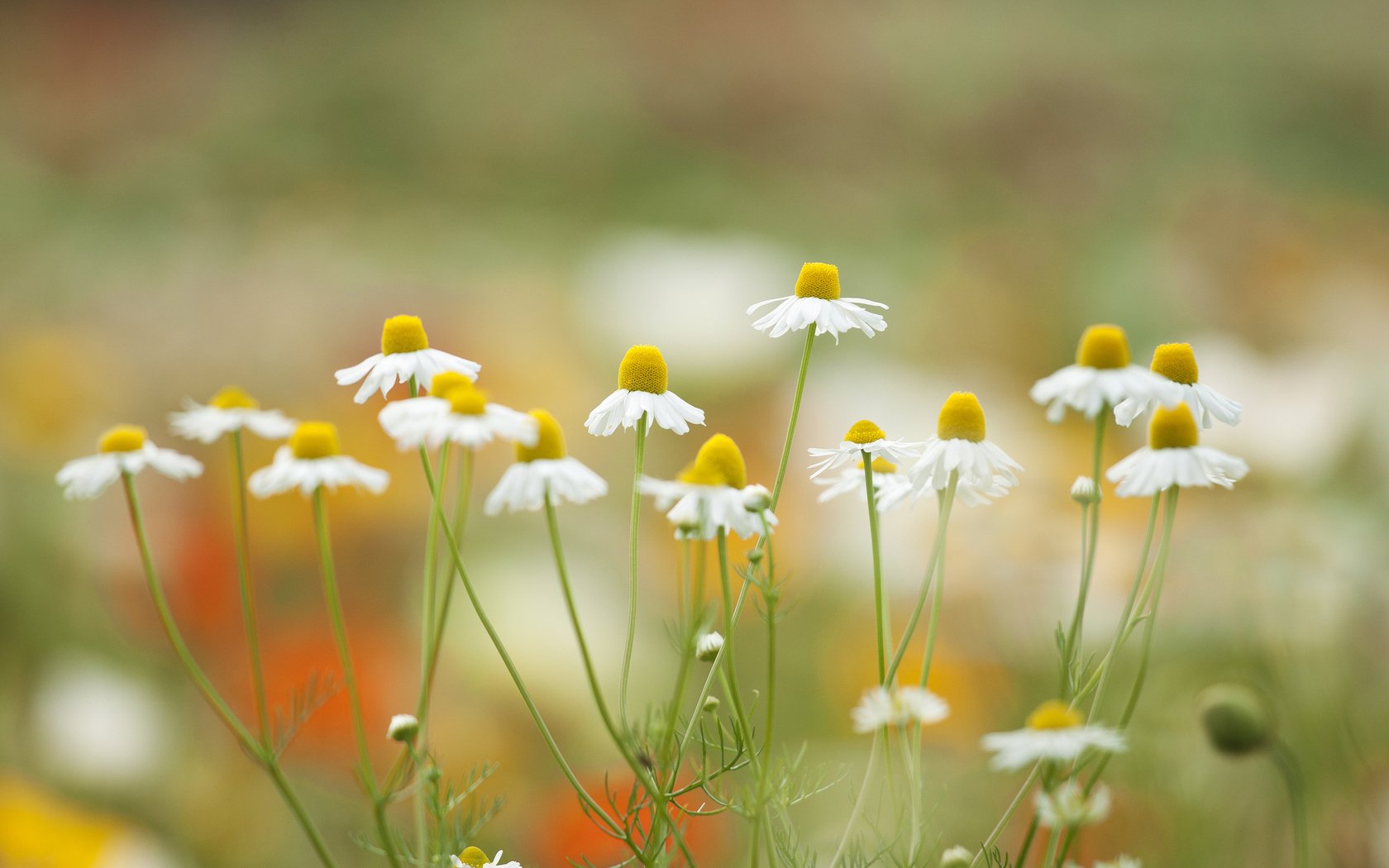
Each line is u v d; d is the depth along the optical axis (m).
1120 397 0.80
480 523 1.33
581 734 1.11
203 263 2.21
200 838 1.04
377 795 0.82
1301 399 1.23
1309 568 1.02
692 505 0.80
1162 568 0.81
